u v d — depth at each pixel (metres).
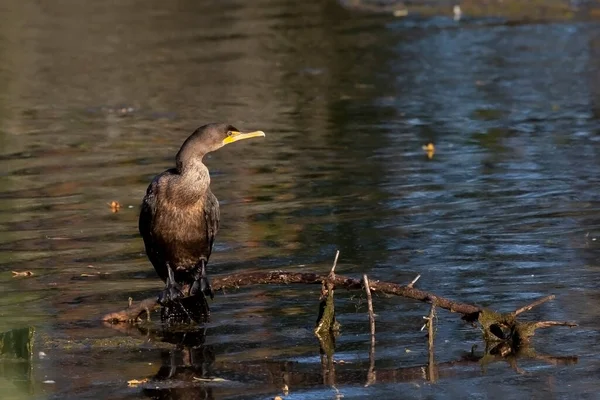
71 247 12.84
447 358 9.54
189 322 10.48
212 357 9.59
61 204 14.82
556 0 32.31
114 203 14.57
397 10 33.16
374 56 26.56
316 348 9.79
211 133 10.84
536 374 9.13
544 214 13.85
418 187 15.36
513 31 28.94
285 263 12.10
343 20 32.00
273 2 36.12
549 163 16.52
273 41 29.05
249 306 10.93
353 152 17.59
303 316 10.59
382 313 10.66
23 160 17.48
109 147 18.33
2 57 27.53
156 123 20.20
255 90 23.08
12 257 12.48
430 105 21.11
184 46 28.62
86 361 9.50
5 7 36.22
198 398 8.70
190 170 10.73
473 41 27.91
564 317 10.37
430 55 26.44
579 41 27.14
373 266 11.94
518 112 20.23
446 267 11.86
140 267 12.10
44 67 26.17
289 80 24.08
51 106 21.89
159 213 10.73
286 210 14.32
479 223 13.52
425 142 18.19
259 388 8.90
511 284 11.27
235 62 26.30
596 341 9.84
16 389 8.88
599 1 31.73
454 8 32.62
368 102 21.59
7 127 20.03
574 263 11.90
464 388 8.87
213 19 32.94
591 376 9.07
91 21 33.16
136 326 10.41
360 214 14.04
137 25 32.19
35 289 11.38
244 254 12.48
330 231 13.32
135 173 16.53
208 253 11.03
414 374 9.17
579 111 20.12
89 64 26.44
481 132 18.75
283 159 17.25
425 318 9.86
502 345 9.80
